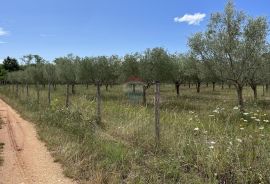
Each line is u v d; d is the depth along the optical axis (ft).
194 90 186.29
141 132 34.58
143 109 48.26
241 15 65.51
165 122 38.42
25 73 220.02
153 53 104.01
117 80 134.00
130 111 47.62
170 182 22.03
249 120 44.88
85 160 27.32
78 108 52.08
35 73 203.92
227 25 65.87
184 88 215.51
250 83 92.79
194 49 70.08
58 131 40.91
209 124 35.58
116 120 43.60
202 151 25.16
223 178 22.04
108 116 47.44
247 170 21.90
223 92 160.15
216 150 24.63
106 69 141.59
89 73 142.10
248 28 65.21
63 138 36.27
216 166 22.93
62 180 24.71
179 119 40.01
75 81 160.35
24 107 73.97
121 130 37.14
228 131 33.58
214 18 66.59
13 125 52.21
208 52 69.10
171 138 30.40
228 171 22.56
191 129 34.50
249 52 65.16
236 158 23.36
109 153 28.25
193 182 21.45
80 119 44.01
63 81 173.27
